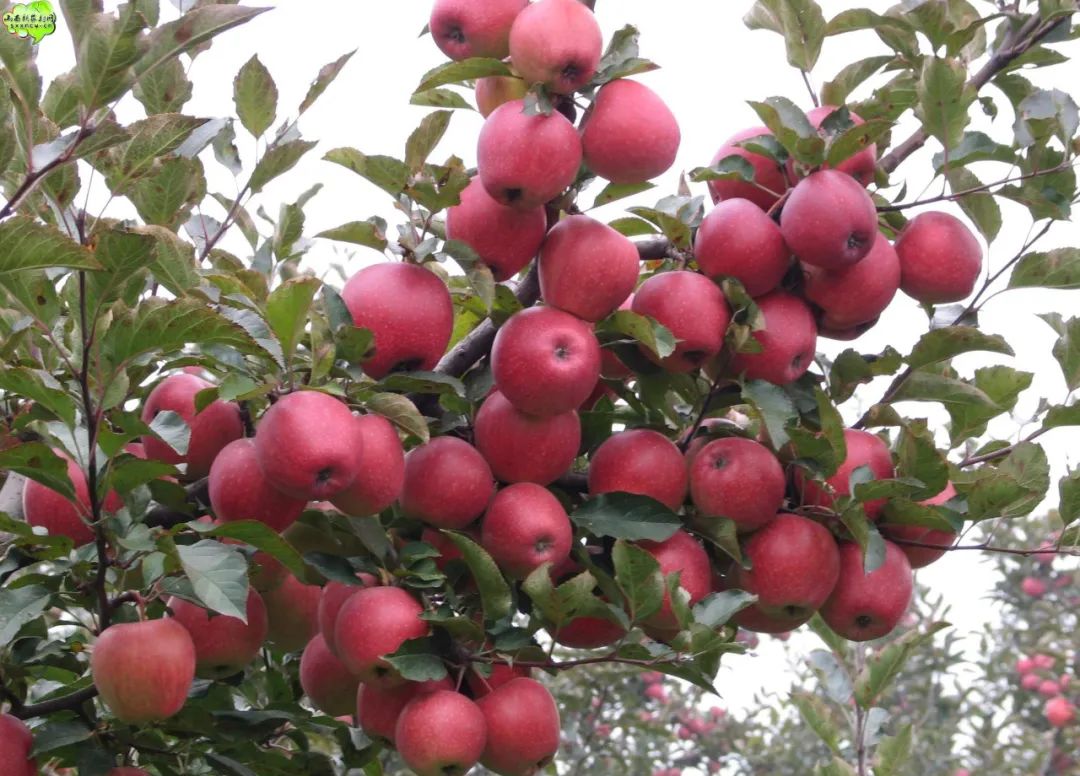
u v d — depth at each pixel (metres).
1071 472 1.22
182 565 1.00
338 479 1.07
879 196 1.31
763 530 1.20
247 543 1.06
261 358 1.11
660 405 1.27
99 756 1.12
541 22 1.13
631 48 1.19
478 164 1.16
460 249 1.16
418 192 1.15
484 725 1.11
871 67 1.37
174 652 1.05
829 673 1.56
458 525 1.17
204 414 1.20
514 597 1.19
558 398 1.14
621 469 1.20
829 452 1.17
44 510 1.16
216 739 1.18
